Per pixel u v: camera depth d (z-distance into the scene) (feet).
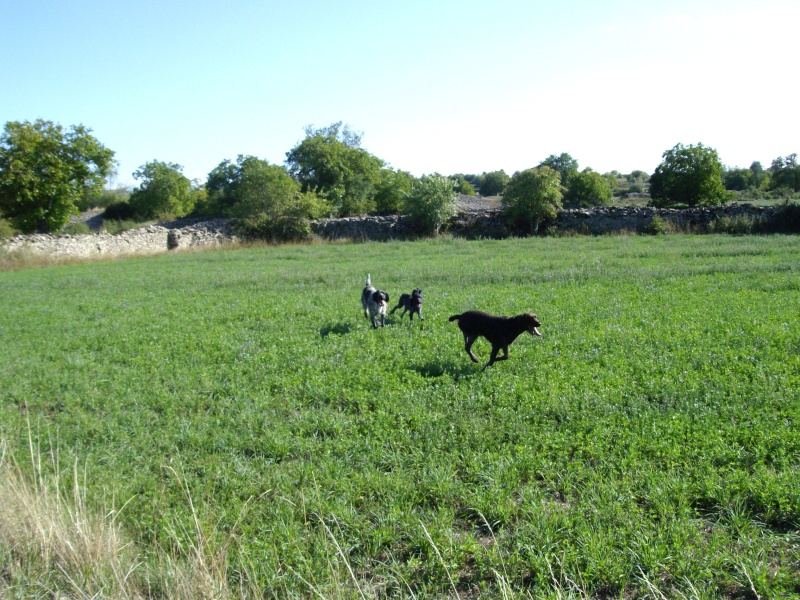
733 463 18.94
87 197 165.78
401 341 36.47
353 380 29.63
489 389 26.86
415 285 61.00
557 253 82.33
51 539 16.88
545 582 14.64
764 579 13.80
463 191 265.34
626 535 15.94
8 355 39.40
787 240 82.74
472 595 14.93
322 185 185.16
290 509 18.35
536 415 23.77
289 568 15.37
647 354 30.27
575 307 43.42
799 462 19.03
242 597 14.55
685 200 135.85
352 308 49.34
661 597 13.60
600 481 18.54
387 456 21.47
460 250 97.86
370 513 18.45
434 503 18.86
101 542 16.44
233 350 36.88
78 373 33.71
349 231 142.10
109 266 104.83
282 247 125.80
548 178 121.19
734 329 33.86
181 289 68.18
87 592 15.47
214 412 27.55
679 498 17.21
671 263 64.85
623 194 219.61
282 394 29.01
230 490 19.98
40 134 143.74
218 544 16.61
